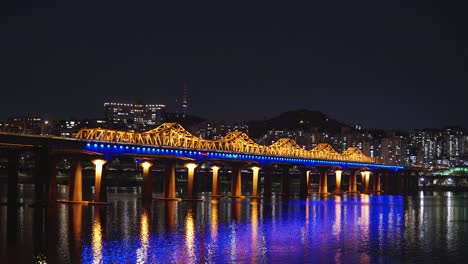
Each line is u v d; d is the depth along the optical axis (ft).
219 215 560.20
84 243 357.41
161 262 306.96
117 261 306.55
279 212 615.57
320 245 371.15
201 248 350.64
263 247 358.64
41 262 298.76
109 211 566.77
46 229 412.36
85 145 638.53
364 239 403.34
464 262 325.83
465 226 504.02
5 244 344.90
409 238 414.41
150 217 521.65
